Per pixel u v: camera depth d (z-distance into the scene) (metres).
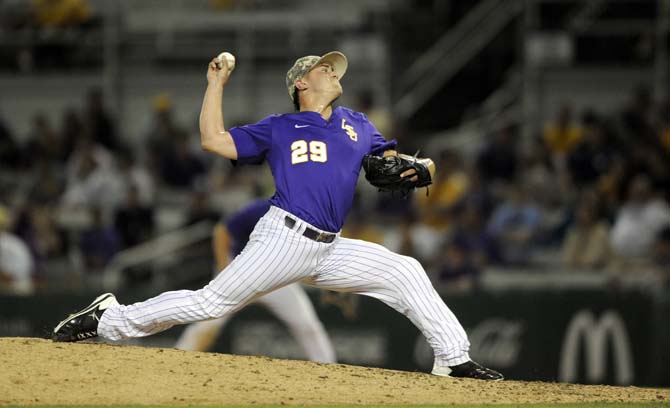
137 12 64.75
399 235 42.56
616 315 37.84
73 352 19.58
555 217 43.75
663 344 38.03
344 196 19.27
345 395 18.00
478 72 60.03
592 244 41.53
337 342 37.88
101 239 44.97
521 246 42.25
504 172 48.47
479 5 62.81
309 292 38.16
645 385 37.75
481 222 42.66
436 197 45.78
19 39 61.94
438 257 41.56
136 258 44.62
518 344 37.69
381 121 48.56
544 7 57.88
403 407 17.06
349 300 37.88
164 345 37.84
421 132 59.03
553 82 55.53
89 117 54.53
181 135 53.00
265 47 60.41
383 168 19.64
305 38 60.34
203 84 60.41
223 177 50.03
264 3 64.75
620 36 56.44
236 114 59.75
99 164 50.50
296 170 19.03
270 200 19.41
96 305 20.14
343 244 19.78
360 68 57.84
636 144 47.59
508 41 59.56
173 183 51.22
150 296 39.41
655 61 55.34
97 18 62.53
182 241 44.50
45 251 46.00
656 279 40.28
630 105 49.53
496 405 17.58
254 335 37.84
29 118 61.47
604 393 19.47
